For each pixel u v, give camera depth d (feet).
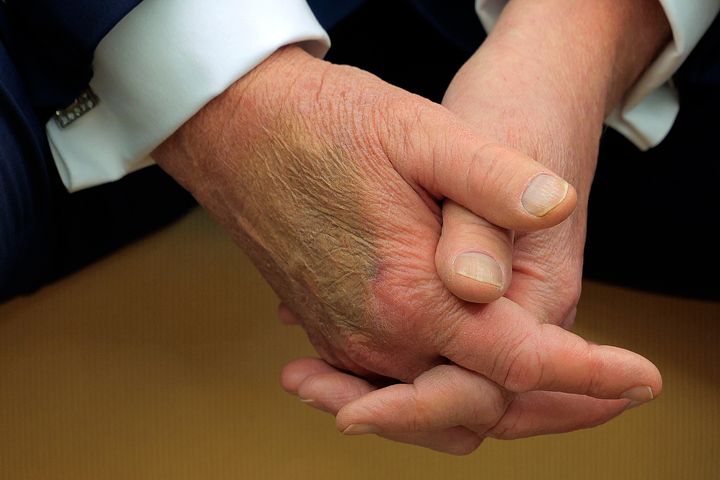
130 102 2.07
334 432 2.38
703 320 2.54
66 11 2.01
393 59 2.53
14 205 2.12
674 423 2.39
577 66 2.10
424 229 1.95
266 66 2.04
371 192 1.95
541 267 2.00
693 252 2.51
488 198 1.88
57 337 2.50
